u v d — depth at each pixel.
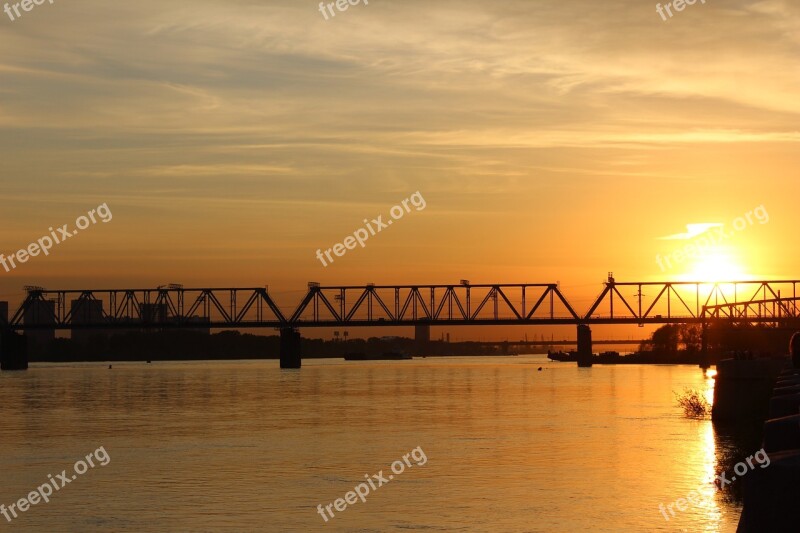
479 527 41.59
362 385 172.00
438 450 66.62
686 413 93.88
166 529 42.00
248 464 60.84
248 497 48.97
